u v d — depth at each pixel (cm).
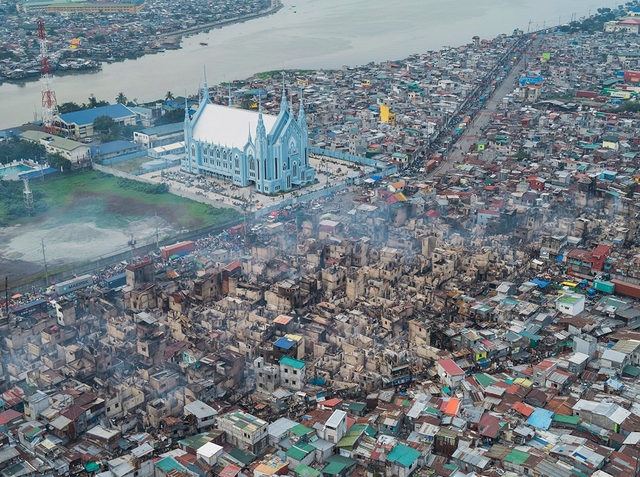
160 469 16612
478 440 17425
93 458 17200
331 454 17412
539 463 16188
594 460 16288
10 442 17575
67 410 18400
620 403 18538
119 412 19162
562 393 19575
